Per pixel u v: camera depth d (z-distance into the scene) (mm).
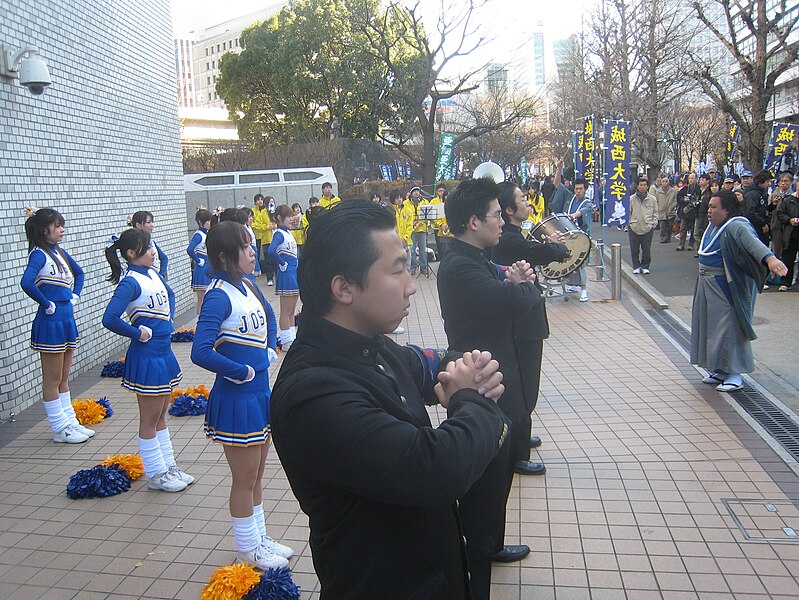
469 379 1592
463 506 1932
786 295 10023
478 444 1450
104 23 8312
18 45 6355
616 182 12320
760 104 14750
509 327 3529
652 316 9164
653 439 4914
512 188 4293
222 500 4332
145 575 3490
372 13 22547
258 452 3420
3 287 5953
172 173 10695
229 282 3453
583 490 4184
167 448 4629
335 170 24344
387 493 1377
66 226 7152
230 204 17438
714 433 4980
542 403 5793
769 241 11133
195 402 5977
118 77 8680
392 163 27359
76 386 6875
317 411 1399
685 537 3611
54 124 6996
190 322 10016
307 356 1522
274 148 25594
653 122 20531
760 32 14500
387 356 1688
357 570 1504
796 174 17172
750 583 3193
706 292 5961
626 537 3637
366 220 1524
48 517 4148
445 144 21422
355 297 1529
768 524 3701
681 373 6500
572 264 7531
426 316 9766
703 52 22953
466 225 3459
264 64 27281
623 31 20078
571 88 27750
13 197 6172
